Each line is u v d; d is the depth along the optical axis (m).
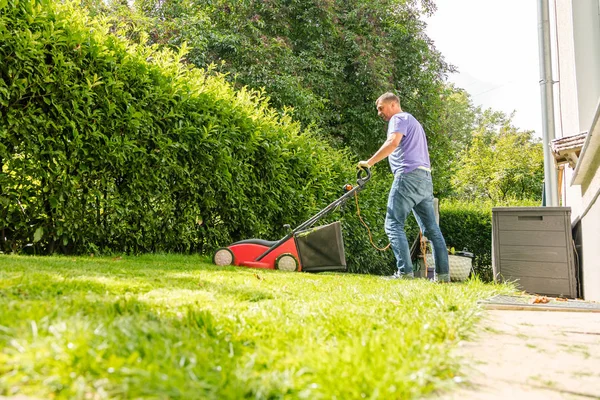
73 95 4.23
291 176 6.62
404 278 4.99
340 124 13.86
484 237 11.24
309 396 1.11
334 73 13.45
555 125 8.48
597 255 4.05
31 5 4.03
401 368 1.28
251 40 12.35
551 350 1.85
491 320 2.52
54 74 4.12
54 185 4.23
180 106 5.19
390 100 5.24
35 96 4.10
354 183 7.75
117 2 11.37
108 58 4.52
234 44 11.74
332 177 7.43
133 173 4.79
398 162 5.04
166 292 2.46
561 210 4.96
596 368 1.60
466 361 1.58
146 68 4.90
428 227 5.10
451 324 2.01
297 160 6.75
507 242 5.11
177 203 5.38
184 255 5.36
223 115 5.65
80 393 1.03
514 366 1.60
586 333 2.23
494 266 5.13
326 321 1.92
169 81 5.15
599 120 3.22
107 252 4.81
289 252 5.17
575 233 5.65
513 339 2.04
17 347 1.17
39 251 4.39
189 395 1.04
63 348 1.18
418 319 2.02
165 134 5.02
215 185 5.59
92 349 1.19
